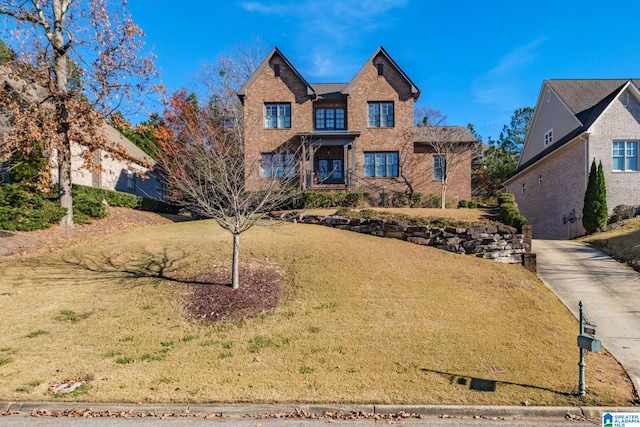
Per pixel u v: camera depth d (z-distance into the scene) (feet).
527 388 18.52
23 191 47.03
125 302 28.19
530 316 27.30
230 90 98.53
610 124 61.52
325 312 26.81
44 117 43.68
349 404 17.17
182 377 19.31
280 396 17.70
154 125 87.35
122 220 59.93
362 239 42.45
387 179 73.67
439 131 80.79
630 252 43.52
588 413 16.80
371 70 75.10
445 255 39.24
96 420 16.07
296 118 73.97
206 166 35.37
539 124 84.79
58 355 21.42
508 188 101.24
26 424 15.69
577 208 64.08
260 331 24.39
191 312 26.78
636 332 25.75
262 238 41.60
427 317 26.23
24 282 31.53
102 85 45.96
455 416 16.74
